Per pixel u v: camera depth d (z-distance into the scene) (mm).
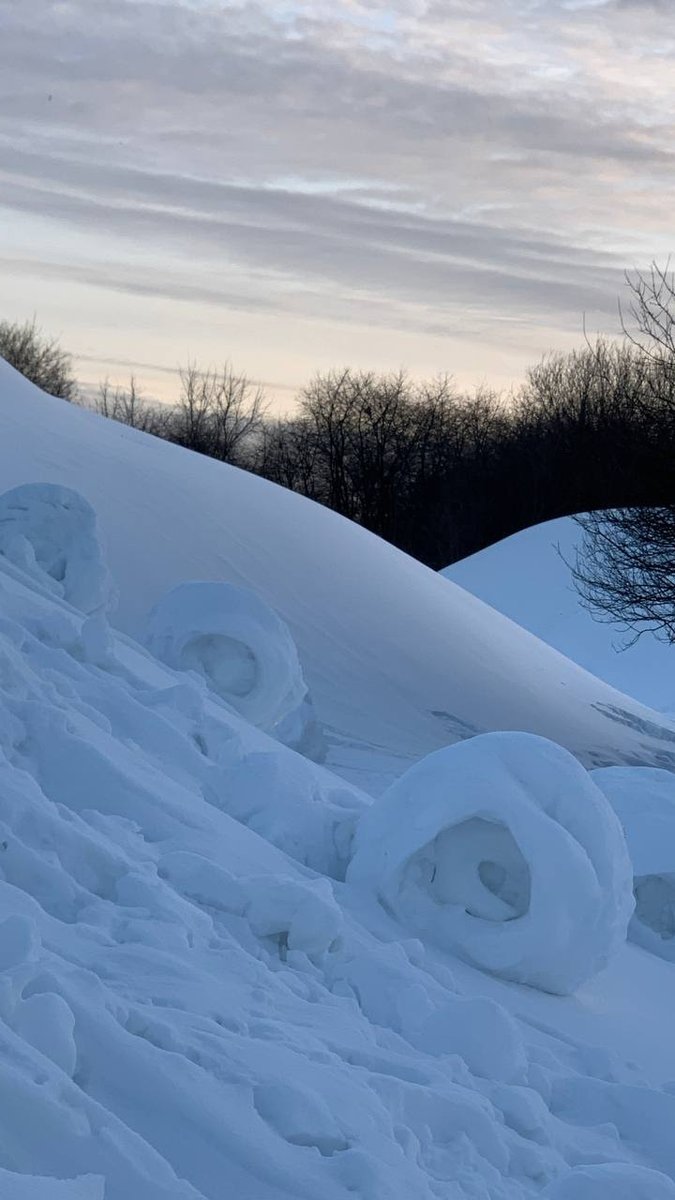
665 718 24750
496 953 6539
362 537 25062
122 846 5480
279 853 6641
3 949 3709
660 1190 4090
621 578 23094
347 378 66625
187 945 4660
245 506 23906
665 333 24125
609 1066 5637
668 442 22859
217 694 10703
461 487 61656
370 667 20469
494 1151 4230
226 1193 3252
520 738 6930
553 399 62719
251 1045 3939
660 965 8023
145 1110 3379
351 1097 3891
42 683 6867
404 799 6824
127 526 21812
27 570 11000
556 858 6539
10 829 4871
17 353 69750
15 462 22609
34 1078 3127
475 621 23781
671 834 8500
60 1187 2736
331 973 5344
